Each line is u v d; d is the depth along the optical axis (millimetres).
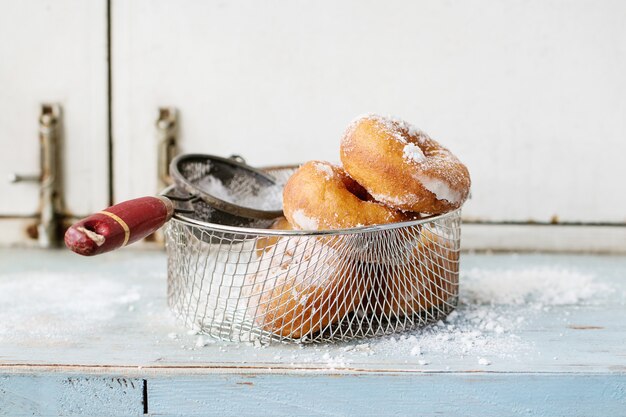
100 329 838
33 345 808
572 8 1042
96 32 1050
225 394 774
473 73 1053
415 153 789
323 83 1058
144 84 1059
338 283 790
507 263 1030
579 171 1068
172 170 862
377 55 1052
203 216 843
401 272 813
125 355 792
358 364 778
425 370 771
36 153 1064
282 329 798
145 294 918
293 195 797
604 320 866
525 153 1065
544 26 1046
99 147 1066
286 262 783
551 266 1021
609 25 1044
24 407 781
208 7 1047
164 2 1046
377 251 793
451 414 773
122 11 1047
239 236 855
